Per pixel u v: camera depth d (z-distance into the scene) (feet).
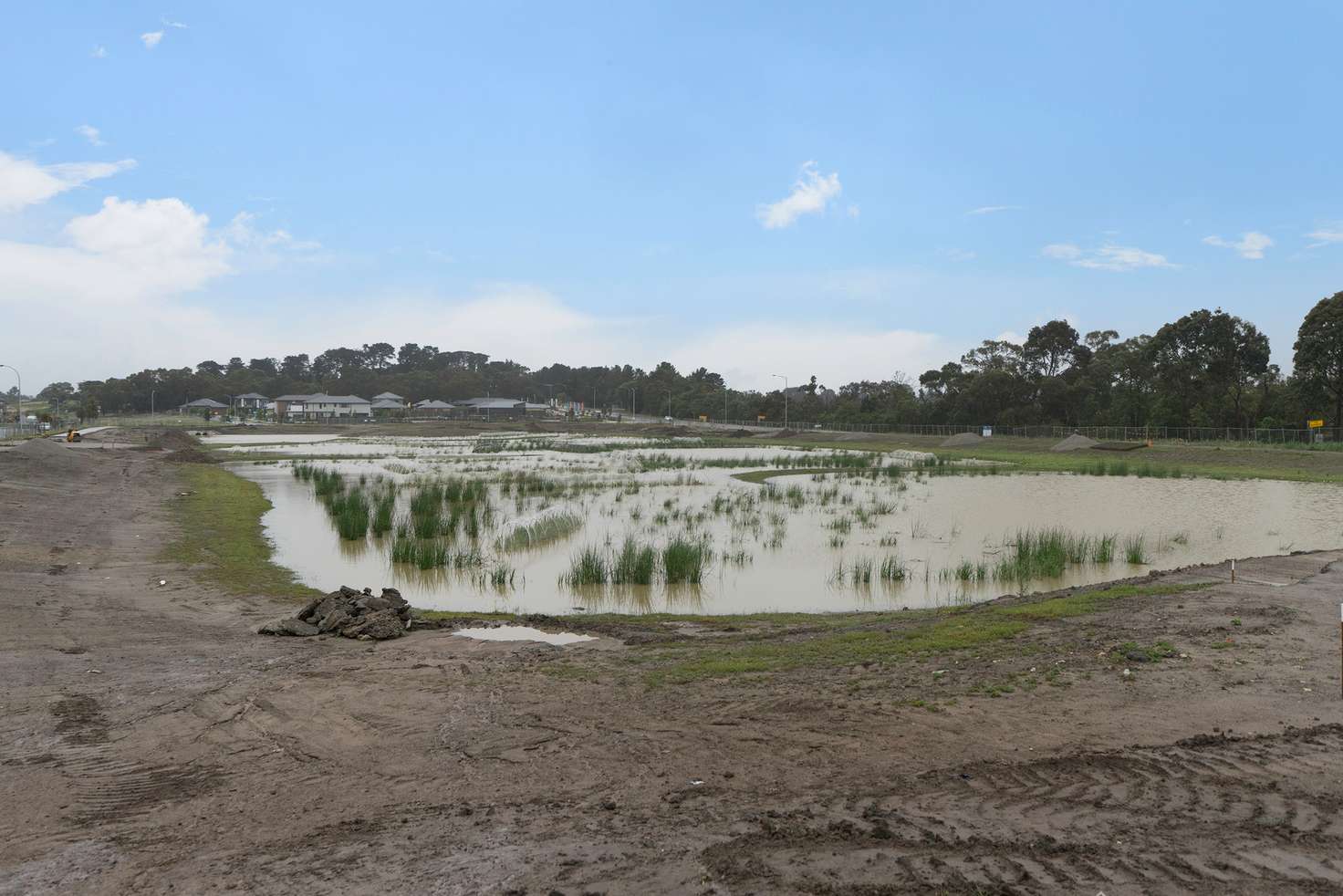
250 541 71.15
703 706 26.99
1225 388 230.27
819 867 16.31
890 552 66.18
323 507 96.27
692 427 403.54
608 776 21.67
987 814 18.57
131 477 124.88
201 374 585.63
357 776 22.38
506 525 74.54
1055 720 24.76
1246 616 37.63
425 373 627.46
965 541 71.36
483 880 16.30
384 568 60.44
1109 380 290.97
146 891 16.51
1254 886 15.14
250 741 25.25
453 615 45.24
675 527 79.66
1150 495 108.17
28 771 23.07
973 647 33.53
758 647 35.29
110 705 28.71
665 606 48.73
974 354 320.70
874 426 332.80
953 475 140.15
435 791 21.13
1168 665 30.19
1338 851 16.42
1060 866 16.08
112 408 520.83
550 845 17.76
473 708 27.76
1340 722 24.16
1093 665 30.35
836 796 19.84
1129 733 23.58
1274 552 64.39
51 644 37.19
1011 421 280.31
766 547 68.74
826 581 55.42
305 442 279.69
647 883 15.92
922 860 16.47
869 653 33.06
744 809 19.24
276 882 16.65
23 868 17.61
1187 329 228.02
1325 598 41.37
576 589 53.47
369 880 16.52
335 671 32.94
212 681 31.71
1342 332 185.98
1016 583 54.19
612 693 28.99
